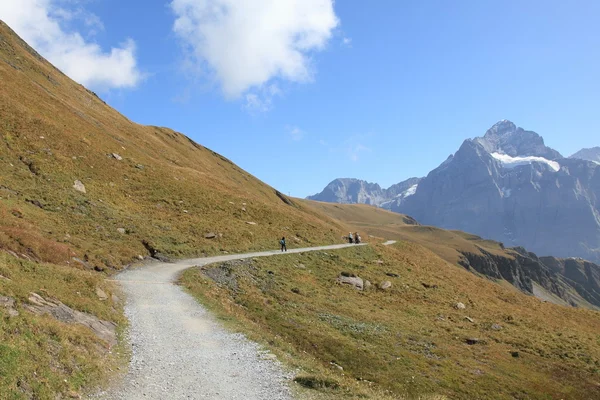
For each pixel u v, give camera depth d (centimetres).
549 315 5697
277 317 3141
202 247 4931
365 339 3155
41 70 9331
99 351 1598
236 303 3269
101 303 2216
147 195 6119
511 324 4603
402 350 3069
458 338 3697
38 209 4159
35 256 2780
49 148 5634
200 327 2256
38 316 1534
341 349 2784
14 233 2844
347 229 14838
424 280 5784
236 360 1800
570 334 4506
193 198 6656
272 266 4662
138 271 3644
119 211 5125
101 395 1282
